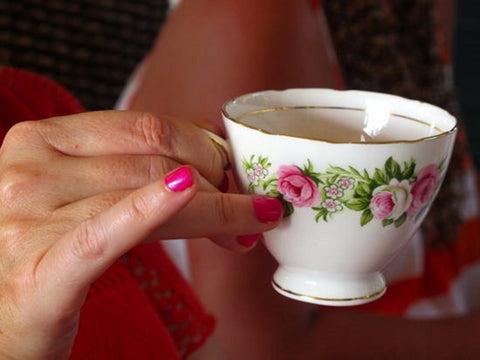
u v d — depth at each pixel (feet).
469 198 3.38
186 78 2.36
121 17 2.85
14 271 1.22
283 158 1.23
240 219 1.24
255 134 1.25
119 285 1.88
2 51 2.64
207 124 1.41
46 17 2.70
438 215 3.15
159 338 1.91
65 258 1.17
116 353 1.80
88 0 2.77
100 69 2.84
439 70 3.22
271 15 2.30
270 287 2.36
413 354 2.48
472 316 2.63
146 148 1.27
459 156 3.25
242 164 1.28
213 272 2.35
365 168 1.21
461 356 2.52
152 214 1.13
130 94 2.72
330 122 1.43
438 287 3.11
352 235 1.26
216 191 1.26
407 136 1.39
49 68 2.73
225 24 2.31
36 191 1.24
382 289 1.35
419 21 3.14
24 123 1.29
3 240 1.23
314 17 2.54
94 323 1.77
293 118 1.42
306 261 1.30
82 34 2.78
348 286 1.32
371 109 1.42
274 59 2.30
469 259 3.36
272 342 2.39
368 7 2.92
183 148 1.28
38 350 1.27
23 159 1.26
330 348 2.45
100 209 1.22
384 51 2.97
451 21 4.00
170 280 2.07
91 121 1.28
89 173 1.25
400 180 1.22
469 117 4.80
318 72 2.51
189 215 1.22
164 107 2.42
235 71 2.29
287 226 1.27
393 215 1.25
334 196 1.23
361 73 2.96
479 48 4.90
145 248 2.04
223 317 2.36
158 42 2.52
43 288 1.20
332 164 1.22
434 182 1.26
